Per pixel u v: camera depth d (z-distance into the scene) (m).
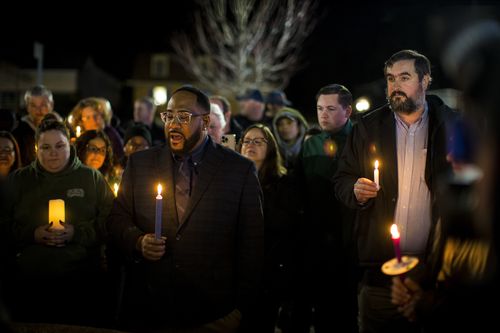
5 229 3.85
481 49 2.17
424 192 3.34
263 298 4.32
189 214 3.24
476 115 2.18
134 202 3.37
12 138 4.59
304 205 4.70
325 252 4.59
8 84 21.14
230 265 3.35
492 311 2.18
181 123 3.28
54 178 4.01
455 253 2.34
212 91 30.14
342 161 3.73
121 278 4.34
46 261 3.84
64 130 4.05
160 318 3.23
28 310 3.92
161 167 3.33
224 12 26.33
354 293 4.56
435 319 2.42
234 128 6.33
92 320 4.16
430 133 3.32
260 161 4.57
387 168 3.40
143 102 8.45
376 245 3.44
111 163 5.13
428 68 3.31
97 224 4.07
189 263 3.22
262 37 25.91
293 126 6.21
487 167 2.13
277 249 4.39
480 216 2.18
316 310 4.69
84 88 29.17
